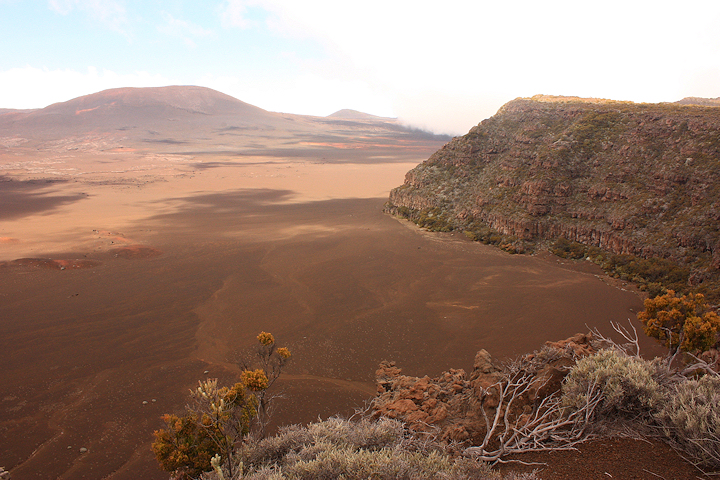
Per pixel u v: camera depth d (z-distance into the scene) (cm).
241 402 1476
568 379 1391
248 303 5888
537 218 8344
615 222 7256
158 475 2686
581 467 1041
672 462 1019
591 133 9300
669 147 7762
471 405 1591
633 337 4516
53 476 2731
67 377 4059
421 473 1031
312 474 1098
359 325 5050
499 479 991
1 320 5431
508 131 11775
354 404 3400
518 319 5103
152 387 3834
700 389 1185
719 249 5691
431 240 9119
